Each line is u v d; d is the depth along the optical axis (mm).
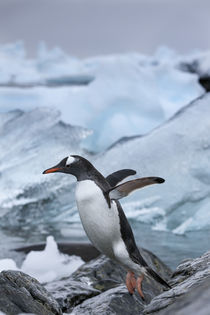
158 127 24828
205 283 7109
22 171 25156
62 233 20406
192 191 21703
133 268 9430
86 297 10664
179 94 47281
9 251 16922
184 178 22125
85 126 35562
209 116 23562
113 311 9367
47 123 28719
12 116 31281
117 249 9266
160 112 36000
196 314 6148
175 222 21359
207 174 21812
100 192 9031
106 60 36938
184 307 6520
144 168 22812
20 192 24109
